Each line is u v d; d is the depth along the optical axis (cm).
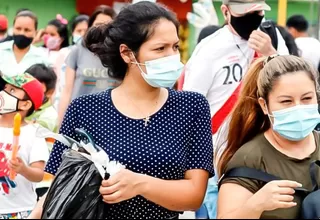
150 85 481
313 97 484
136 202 468
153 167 466
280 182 445
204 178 480
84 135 471
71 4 2188
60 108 904
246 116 504
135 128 476
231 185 470
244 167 475
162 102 484
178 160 471
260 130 504
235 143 509
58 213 444
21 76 648
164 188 457
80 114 485
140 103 483
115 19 484
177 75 479
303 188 468
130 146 470
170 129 478
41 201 485
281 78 480
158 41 472
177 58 478
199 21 1285
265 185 452
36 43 1316
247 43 727
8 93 643
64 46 1300
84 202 446
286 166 478
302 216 459
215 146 559
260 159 479
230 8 725
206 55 725
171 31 476
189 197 466
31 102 648
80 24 1248
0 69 736
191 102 486
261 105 495
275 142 489
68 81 909
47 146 665
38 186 680
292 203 441
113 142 473
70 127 487
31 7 2077
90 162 453
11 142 640
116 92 490
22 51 939
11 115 648
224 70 725
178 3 1781
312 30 1415
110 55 488
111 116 481
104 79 895
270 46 700
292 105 480
